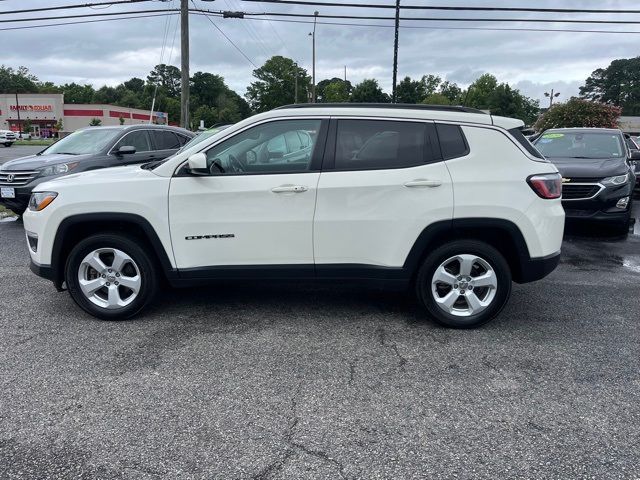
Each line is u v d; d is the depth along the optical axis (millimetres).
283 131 4309
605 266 6629
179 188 4266
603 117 25297
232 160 4324
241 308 4906
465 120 4262
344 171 4230
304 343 4117
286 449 2781
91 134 9508
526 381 3535
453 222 4191
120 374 3580
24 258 6660
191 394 3326
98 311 4504
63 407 3168
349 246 4273
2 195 8406
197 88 107875
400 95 70812
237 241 4293
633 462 2689
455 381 3527
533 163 4266
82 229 4555
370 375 3600
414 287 4492
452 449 2789
